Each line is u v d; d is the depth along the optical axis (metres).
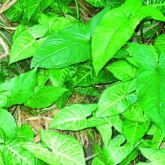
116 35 0.78
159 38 0.90
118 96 0.84
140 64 0.81
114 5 1.05
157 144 0.87
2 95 0.83
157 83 0.78
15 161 0.80
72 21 0.97
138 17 0.79
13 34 1.02
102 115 0.82
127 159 0.90
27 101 0.87
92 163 0.89
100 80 0.93
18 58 0.88
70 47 0.86
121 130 0.86
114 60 0.97
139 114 0.85
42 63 0.84
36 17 1.01
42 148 0.80
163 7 0.98
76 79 0.93
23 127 0.85
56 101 0.92
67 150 0.80
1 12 1.03
